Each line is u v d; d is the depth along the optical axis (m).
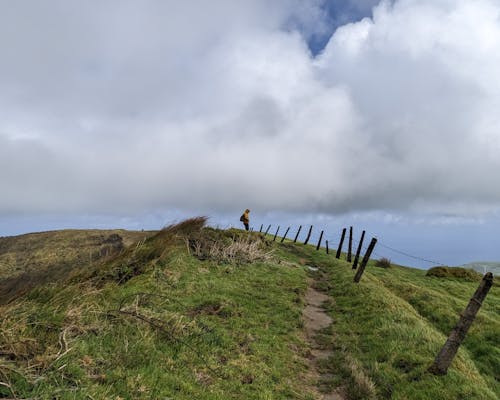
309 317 15.22
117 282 14.06
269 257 24.83
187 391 7.21
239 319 12.69
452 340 10.05
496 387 11.80
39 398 5.14
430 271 33.78
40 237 36.72
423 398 9.02
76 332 7.87
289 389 8.91
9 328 6.80
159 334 9.26
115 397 5.94
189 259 19.53
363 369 10.56
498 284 31.28
